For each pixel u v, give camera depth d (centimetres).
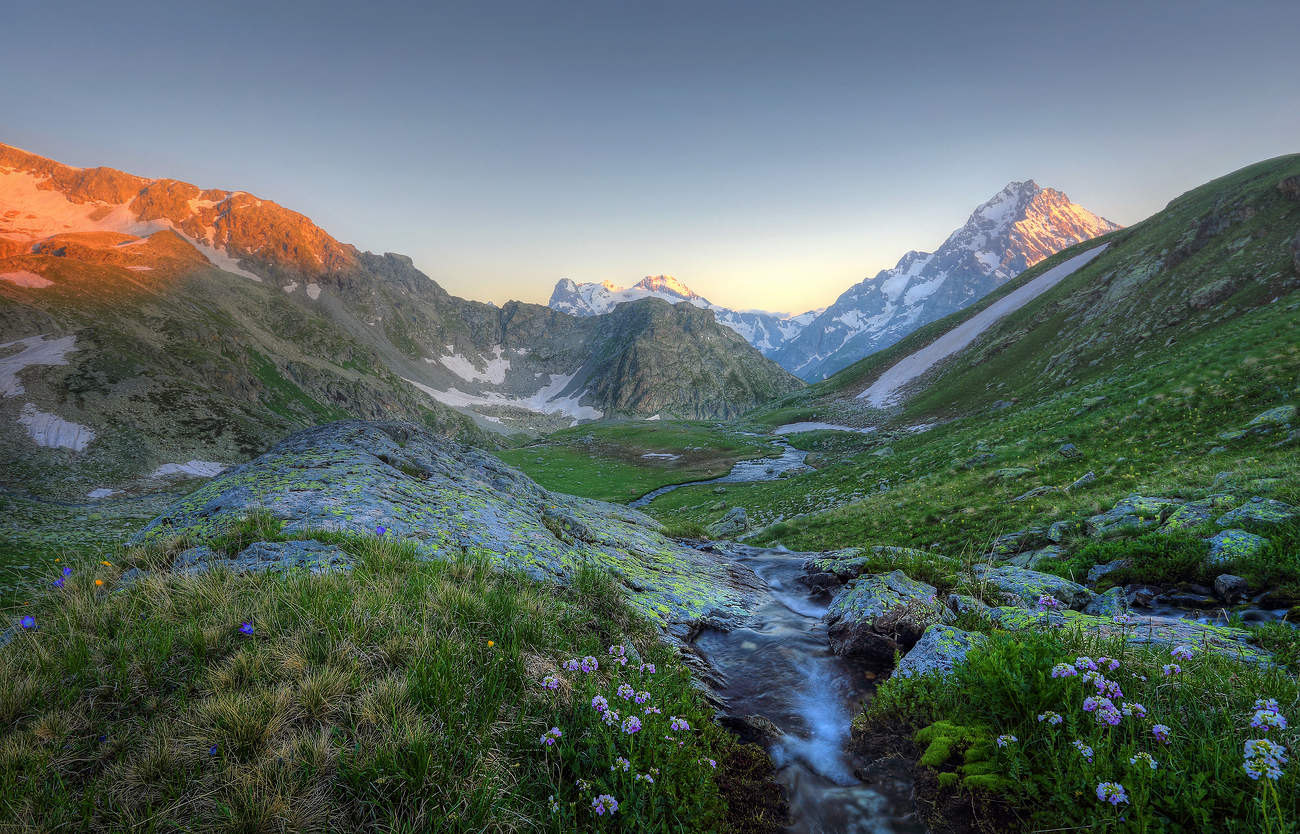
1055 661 510
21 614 593
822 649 973
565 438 16988
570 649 629
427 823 376
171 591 631
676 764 483
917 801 493
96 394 13525
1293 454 1680
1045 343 9819
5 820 341
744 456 11669
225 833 346
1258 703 400
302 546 803
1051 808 409
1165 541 1245
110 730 425
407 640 550
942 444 4769
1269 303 5488
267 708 443
